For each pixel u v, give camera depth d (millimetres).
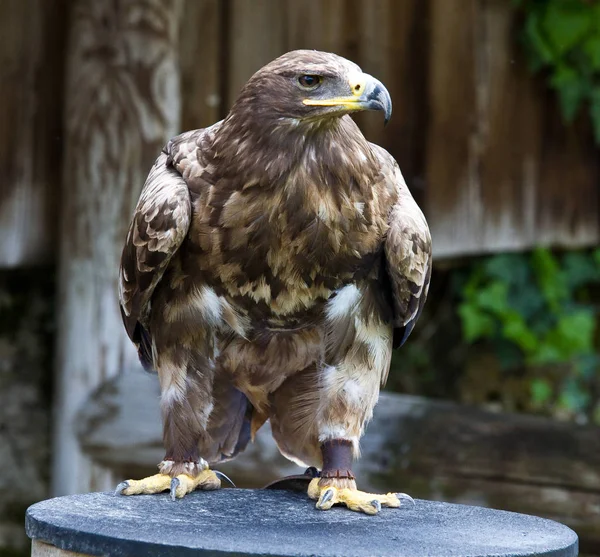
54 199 10094
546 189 11023
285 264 5625
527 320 11211
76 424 9188
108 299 9398
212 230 5605
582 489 8719
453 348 11445
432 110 10578
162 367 5965
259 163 5508
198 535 4887
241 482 8859
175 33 9461
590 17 10648
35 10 10000
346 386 5910
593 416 11172
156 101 9375
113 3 9375
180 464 5910
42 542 5141
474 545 4914
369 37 10406
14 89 9992
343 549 4738
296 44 10227
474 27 10664
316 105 5445
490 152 10789
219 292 5762
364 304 5867
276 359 6043
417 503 5938
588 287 11570
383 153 5945
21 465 10492
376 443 8859
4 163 9992
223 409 6371
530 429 8852
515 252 11148
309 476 6098
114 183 9375
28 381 10555
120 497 5746
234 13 10047
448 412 8961
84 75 9438
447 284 11430
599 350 11570
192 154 5730
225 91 10070
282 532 5059
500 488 8758
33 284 10633
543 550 4852
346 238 5625
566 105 10812
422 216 5883
